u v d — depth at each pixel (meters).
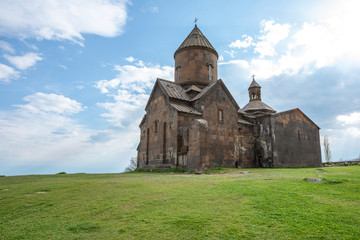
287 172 14.89
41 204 7.57
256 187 8.01
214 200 6.61
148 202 6.73
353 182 8.04
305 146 32.09
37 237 4.91
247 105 38.03
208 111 24.12
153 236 4.52
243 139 27.61
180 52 29.36
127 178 13.01
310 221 4.80
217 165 23.78
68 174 20.64
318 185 7.94
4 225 5.90
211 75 29.11
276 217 5.09
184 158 19.67
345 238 4.05
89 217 5.91
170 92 24.31
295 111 31.69
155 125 25.05
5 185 12.01
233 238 4.25
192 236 4.40
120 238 4.53
